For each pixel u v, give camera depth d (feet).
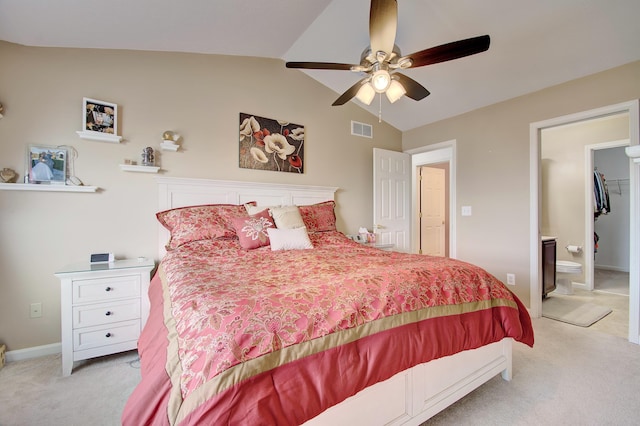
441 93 10.59
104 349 6.47
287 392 2.79
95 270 6.36
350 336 3.42
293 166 10.79
